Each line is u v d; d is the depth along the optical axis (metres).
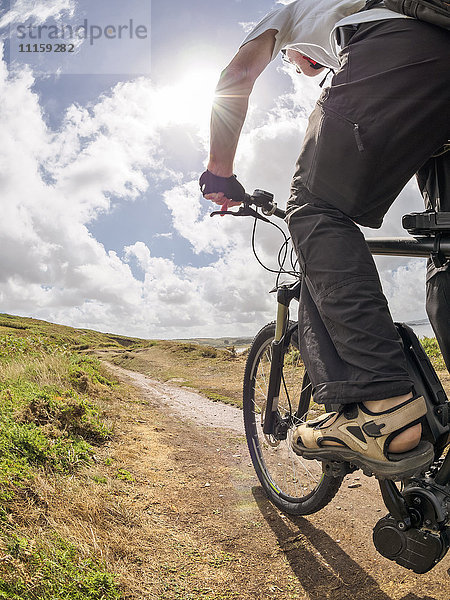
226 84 1.86
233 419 5.59
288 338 2.64
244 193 2.16
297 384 2.62
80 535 2.16
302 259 1.71
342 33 1.73
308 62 2.35
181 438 4.33
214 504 2.83
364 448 1.59
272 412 2.78
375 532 1.85
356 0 1.78
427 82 1.52
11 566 1.77
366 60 1.59
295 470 2.94
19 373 6.05
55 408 3.75
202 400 7.34
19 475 2.55
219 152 1.97
